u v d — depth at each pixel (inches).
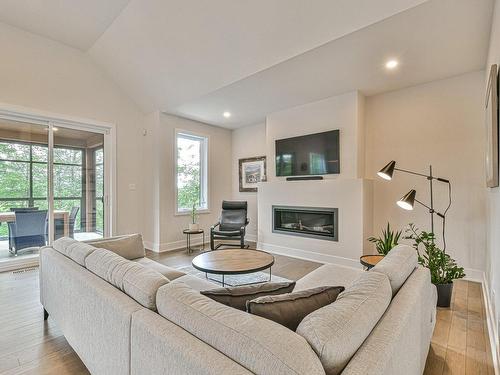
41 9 128.6
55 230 159.6
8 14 132.0
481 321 88.5
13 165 145.4
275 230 182.2
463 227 129.0
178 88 162.2
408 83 140.9
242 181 235.8
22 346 74.5
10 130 143.8
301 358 26.9
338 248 153.4
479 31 96.6
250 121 216.7
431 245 105.0
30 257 149.9
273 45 115.3
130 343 42.7
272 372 26.8
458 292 111.6
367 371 27.8
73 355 70.7
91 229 175.3
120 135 185.6
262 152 221.0
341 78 136.3
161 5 118.0
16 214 146.7
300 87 147.9
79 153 169.2
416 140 142.8
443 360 69.5
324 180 159.2
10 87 140.3
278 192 180.7
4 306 98.9
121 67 166.6
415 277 58.2
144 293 45.3
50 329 83.2
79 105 165.5
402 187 146.8
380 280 46.5
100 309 51.4
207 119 210.1
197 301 40.2
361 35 101.6
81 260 68.1
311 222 170.7
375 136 156.3
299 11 99.1
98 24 139.9
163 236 190.9
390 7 88.0
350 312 35.4
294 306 40.9
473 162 127.0
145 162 199.2
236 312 36.7
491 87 77.5
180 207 208.4
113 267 56.7
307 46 110.3
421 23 93.9
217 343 32.6
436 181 136.5
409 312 42.0
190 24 121.0
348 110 154.2
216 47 126.6
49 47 152.9
